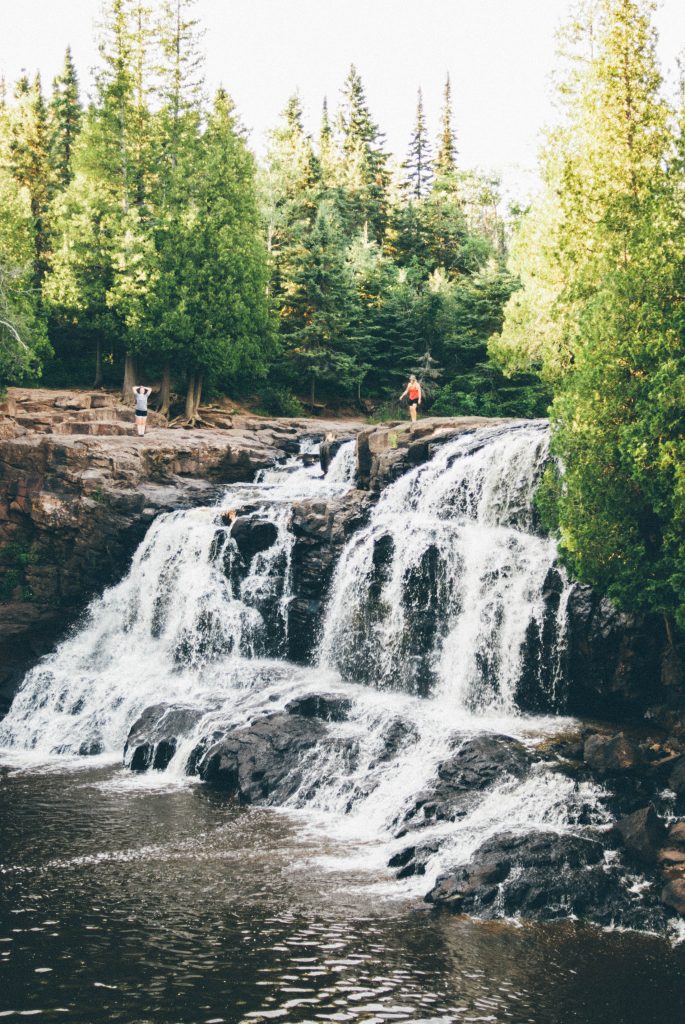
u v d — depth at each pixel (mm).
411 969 12898
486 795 18703
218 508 34344
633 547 21156
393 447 33594
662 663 22156
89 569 35219
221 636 31109
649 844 16375
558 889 15297
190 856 17531
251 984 12312
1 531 37156
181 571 33031
